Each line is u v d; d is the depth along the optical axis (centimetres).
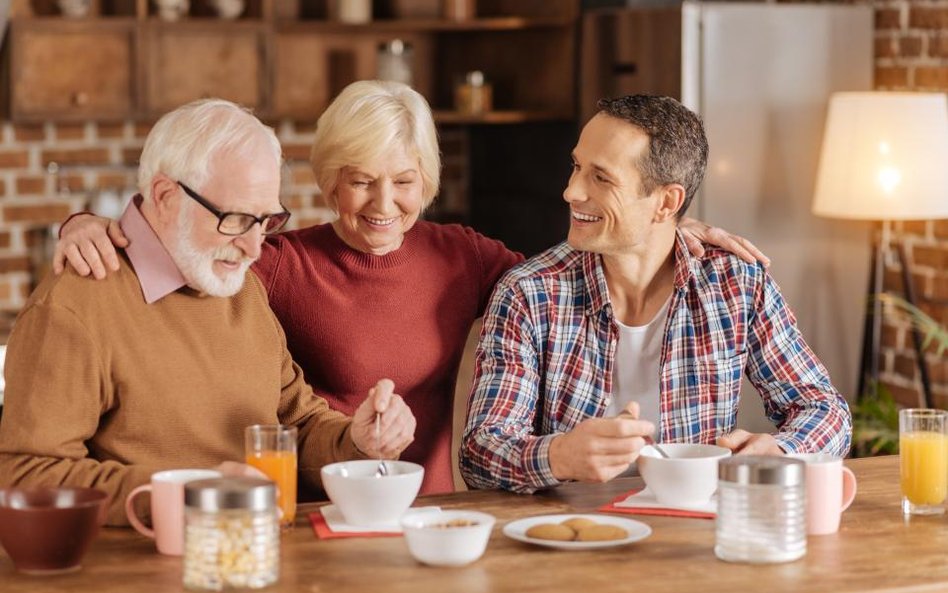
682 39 447
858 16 470
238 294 238
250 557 167
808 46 462
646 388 263
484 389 248
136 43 482
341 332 267
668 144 247
